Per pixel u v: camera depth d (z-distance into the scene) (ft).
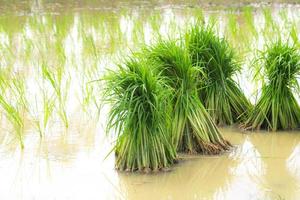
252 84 12.80
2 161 10.47
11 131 11.46
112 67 14.34
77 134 11.27
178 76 10.40
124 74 9.86
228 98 11.35
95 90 12.89
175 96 10.41
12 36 18.69
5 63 15.30
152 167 10.00
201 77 11.14
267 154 10.49
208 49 11.08
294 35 13.44
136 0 27.71
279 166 10.16
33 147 10.87
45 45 16.79
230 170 10.07
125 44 16.46
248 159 10.35
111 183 9.80
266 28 17.08
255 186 9.65
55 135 11.26
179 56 10.38
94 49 15.23
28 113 12.07
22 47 16.93
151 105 9.79
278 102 11.04
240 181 9.79
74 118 11.86
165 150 10.11
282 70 10.99
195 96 10.52
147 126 9.94
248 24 17.89
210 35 11.14
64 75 13.94
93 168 10.18
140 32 16.87
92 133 11.30
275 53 11.07
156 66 10.38
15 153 10.71
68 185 9.80
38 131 11.41
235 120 11.44
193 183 9.77
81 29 18.75
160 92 9.89
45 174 10.09
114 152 10.57
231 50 11.41
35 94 12.69
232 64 11.37
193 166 10.15
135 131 9.92
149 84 9.81
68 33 18.80
